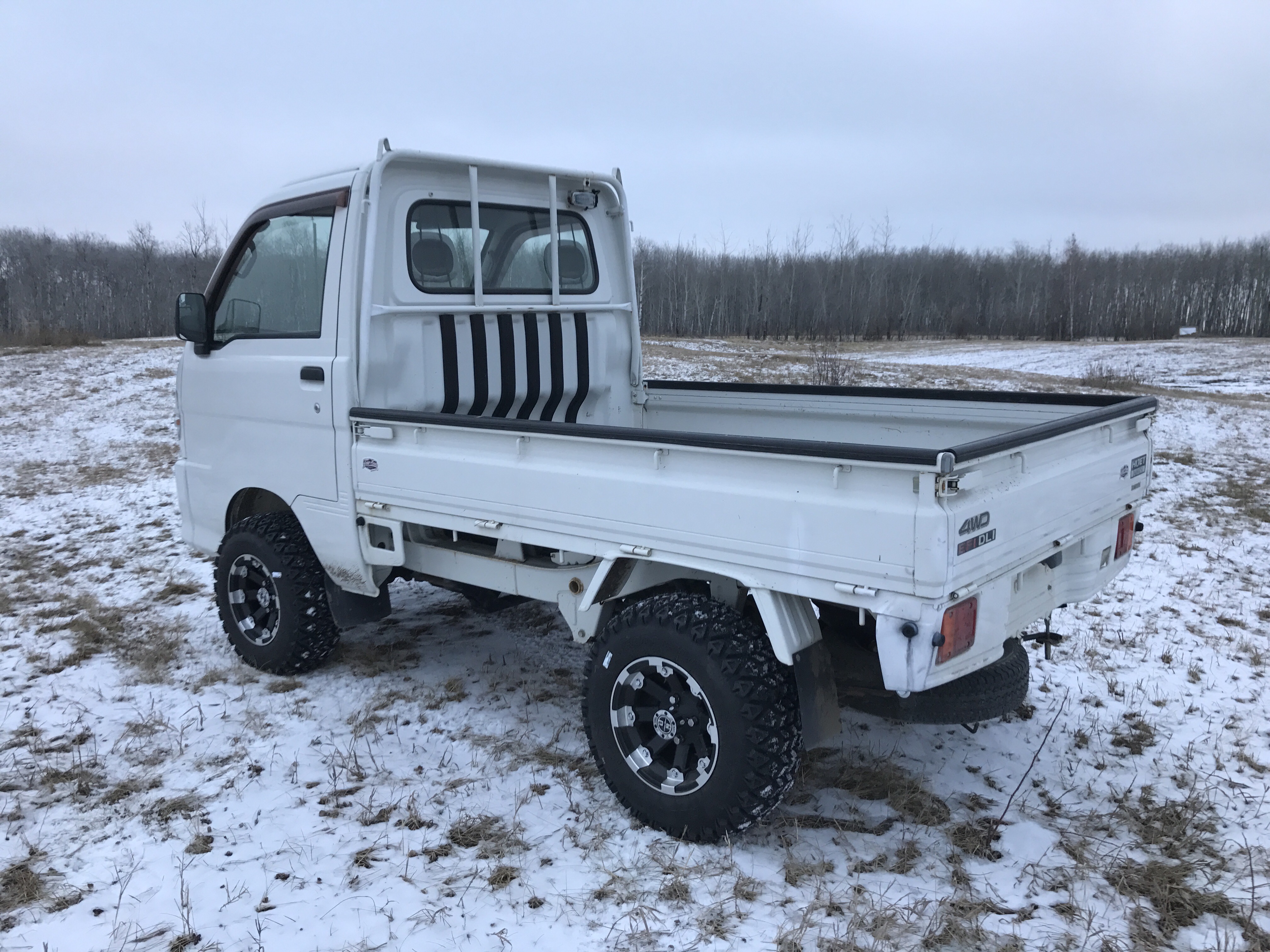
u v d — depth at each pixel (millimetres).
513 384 4590
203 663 5062
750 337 69062
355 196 3982
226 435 4875
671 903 2865
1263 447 14664
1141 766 3785
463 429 3613
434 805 3496
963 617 2609
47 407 19844
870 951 2617
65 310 75375
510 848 3188
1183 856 3127
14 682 4840
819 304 78188
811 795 3561
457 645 5266
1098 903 2863
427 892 2949
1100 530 3516
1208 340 64375
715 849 3139
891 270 90500
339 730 4176
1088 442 3371
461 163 4215
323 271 4211
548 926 2770
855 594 2629
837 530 2637
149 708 4473
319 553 4434
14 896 2982
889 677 2600
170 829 3365
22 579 7062
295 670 4785
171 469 12805
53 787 3705
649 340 46688
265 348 4562
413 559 4305
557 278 4680
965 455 2484
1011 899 2887
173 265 80875
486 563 3947
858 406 4574
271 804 3525
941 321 85062
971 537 2557
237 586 4926
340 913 2850
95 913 2885
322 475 4316
